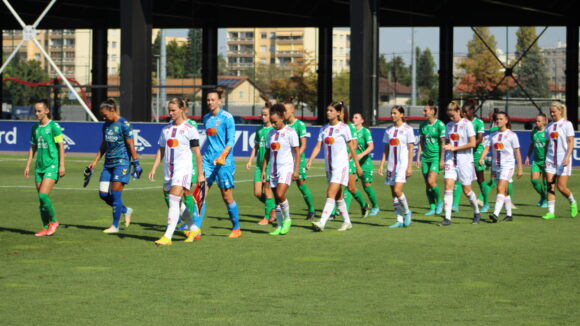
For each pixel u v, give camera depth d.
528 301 25.08
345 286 27.33
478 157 54.28
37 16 176.00
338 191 42.94
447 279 28.72
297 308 23.94
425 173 52.00
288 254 34.31
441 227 44.84
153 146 113.75
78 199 59.66
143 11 117.31
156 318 22.59
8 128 118.94
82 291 26.27
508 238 40.00
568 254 34.66
